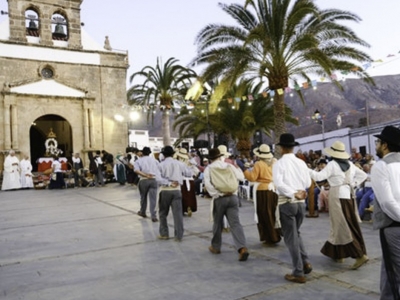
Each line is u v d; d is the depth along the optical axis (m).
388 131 3.14
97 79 25.56
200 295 4.08
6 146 22.19
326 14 14.47
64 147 28.78
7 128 22.28
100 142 25.25
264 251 5.84
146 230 7.80
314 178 4.91
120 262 5.51
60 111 24.23
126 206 11.45
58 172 18.59
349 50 14.44
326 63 13.49
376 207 3.17
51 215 10.31
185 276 4.74
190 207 9.37
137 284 4.52
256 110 23.89
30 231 8.23
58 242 7.04
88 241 7.00
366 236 6.60
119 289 4.37
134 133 53.59
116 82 26.14
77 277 4.88
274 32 14.28
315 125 67.19
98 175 18.95
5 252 6.46
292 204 4.43
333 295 3.94
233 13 15.09
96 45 26.25
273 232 6.06
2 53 22.78
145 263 5.40
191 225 8.21
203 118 25.30
